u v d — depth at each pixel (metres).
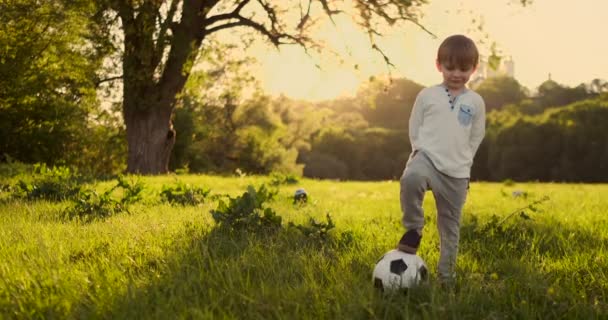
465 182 3.83
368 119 116.19
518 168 78.69
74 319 3.03
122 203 8.19
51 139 27.52
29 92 24.41
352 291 3.47
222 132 47.34
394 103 116.06
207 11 21.00
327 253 4.85
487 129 85.56
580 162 75.50
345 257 4.63
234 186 14.62
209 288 3.53
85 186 10.57
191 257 4.39
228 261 4.32
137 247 4.85
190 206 8.36
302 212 7.95
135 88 22.06
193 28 21.27
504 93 110.19
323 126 86.75
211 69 27.64
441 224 3.92
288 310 3.18
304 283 3.59
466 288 3.50
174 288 3.52
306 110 60.00
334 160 81.81
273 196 10.16
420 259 3.67
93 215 7.02
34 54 23.59
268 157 49.81
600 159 74.44
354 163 88.44
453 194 3.80
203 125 44.44
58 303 3.27
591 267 4.35
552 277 4.05
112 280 3.71
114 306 3.20
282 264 4.27
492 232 6.11
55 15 21.22
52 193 9.30
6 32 22.77
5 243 4.94
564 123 77.38
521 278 3.85
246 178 18.44
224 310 3.16
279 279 3.77
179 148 40.66
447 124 3.79
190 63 21.72
